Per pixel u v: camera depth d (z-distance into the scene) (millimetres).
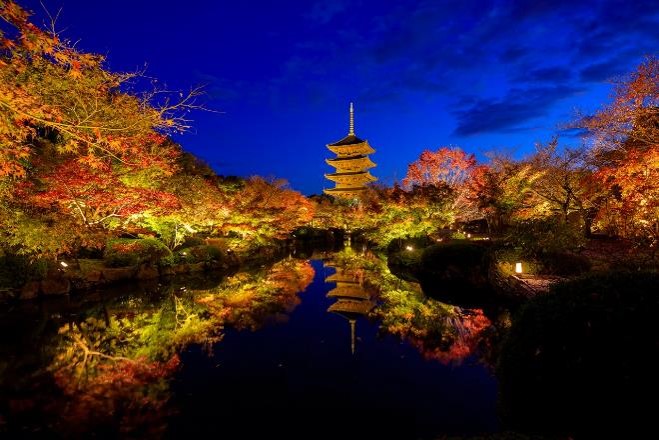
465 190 21641
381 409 5465
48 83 5520
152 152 11758
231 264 20875
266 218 22297
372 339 8820
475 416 5266
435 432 4863
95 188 11773
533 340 3744
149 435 4750
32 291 11352
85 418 5164
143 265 15500
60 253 12312
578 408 3258
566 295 3846
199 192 16781
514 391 3783
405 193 21031
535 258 11258
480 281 12750
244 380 6492
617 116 9867
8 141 5301
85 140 5383
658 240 9555
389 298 13375
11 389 6078
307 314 11469
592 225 15500
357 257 27141
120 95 6465
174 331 9445
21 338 8625
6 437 4656
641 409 2957
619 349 3170
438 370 6918
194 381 6453
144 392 5996
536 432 3451
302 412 5391
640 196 9086
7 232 10281
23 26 3875
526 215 16766
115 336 8922
